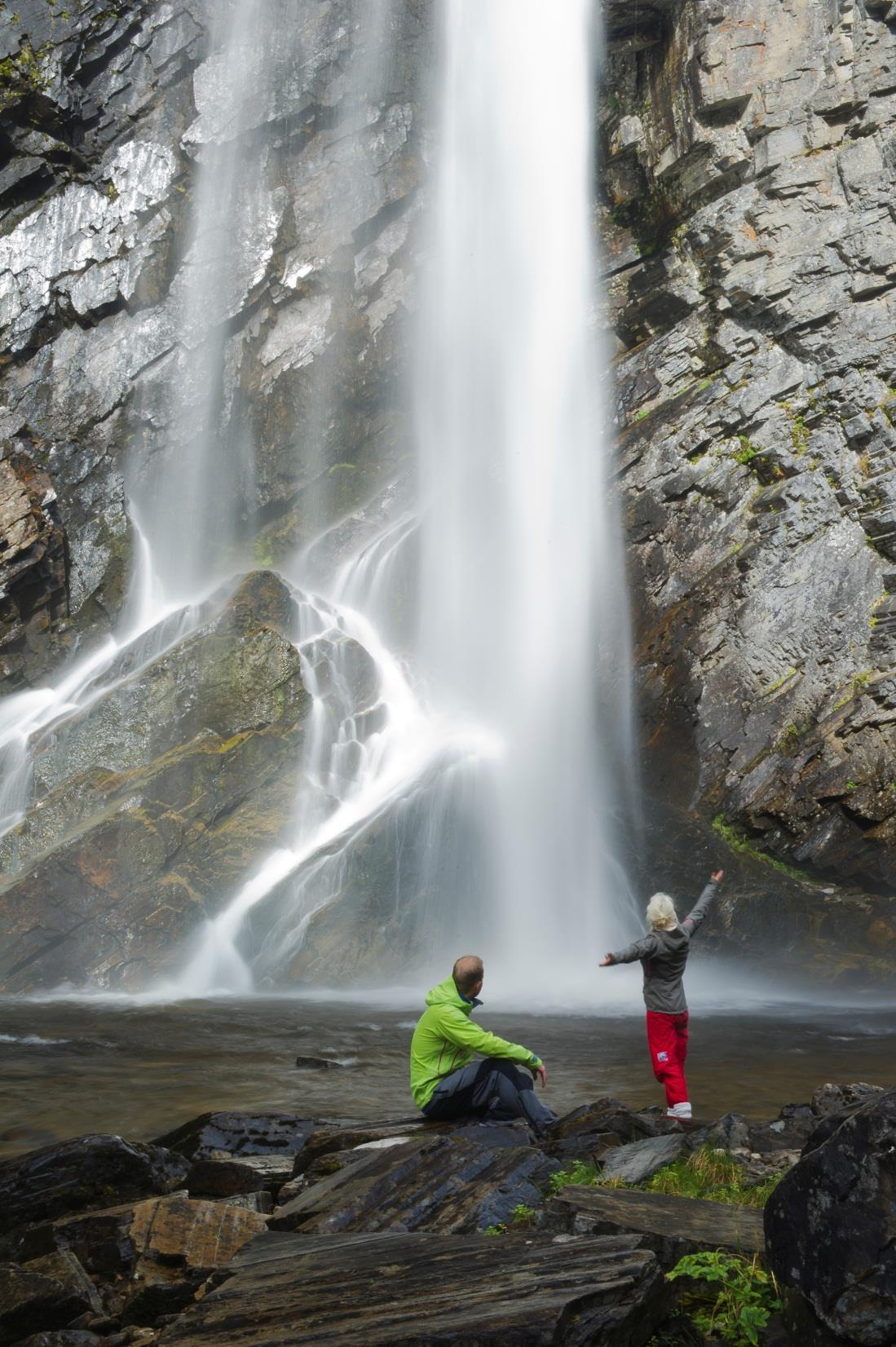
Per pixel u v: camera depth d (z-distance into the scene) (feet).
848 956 64.08
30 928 62.69
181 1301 15.43
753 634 76.48
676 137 84.17
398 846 67.72
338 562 90.68
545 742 80.38
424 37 95.20
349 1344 11.54
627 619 82.17
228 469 92.32
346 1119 25.62
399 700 82.53
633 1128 21.04
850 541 75.56
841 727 71.00
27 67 94.79
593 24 87.92
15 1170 21.06
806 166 80.12
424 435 94.27
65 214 96.32
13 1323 15.79
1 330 95.71
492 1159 17.97
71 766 73.87
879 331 77.30
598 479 86.17
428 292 94.22
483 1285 12.67
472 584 88.33
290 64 93.86
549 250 92.68
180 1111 29.35
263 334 92.84
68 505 91.20
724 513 80.33
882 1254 11.10
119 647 87.40
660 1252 13.93
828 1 80.12
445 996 22.85
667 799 75.77
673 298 86.12
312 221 93.15
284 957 63.16
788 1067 35.14
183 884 64.80
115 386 92.73
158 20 95.66
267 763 71.97
